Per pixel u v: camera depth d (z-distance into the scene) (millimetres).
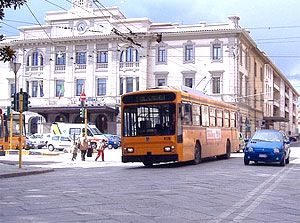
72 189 13773
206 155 25672
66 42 63438
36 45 64688
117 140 53000
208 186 14219
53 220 8789
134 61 61656
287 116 122438
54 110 61688
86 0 62406
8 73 66125
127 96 22016
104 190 13344
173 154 21125
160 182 15398
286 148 24625
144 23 60312
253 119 71375
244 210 9938
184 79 60375
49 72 64250
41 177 18969
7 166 23875
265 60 80812
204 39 59594
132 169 22000
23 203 11031
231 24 58906
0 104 66250
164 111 21391
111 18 61531
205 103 25703
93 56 62844
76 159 32188
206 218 8977
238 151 37188
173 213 9508
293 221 8820
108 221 8656
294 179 16844
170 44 60844
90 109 60156
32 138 49750
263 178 17047
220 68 58969
